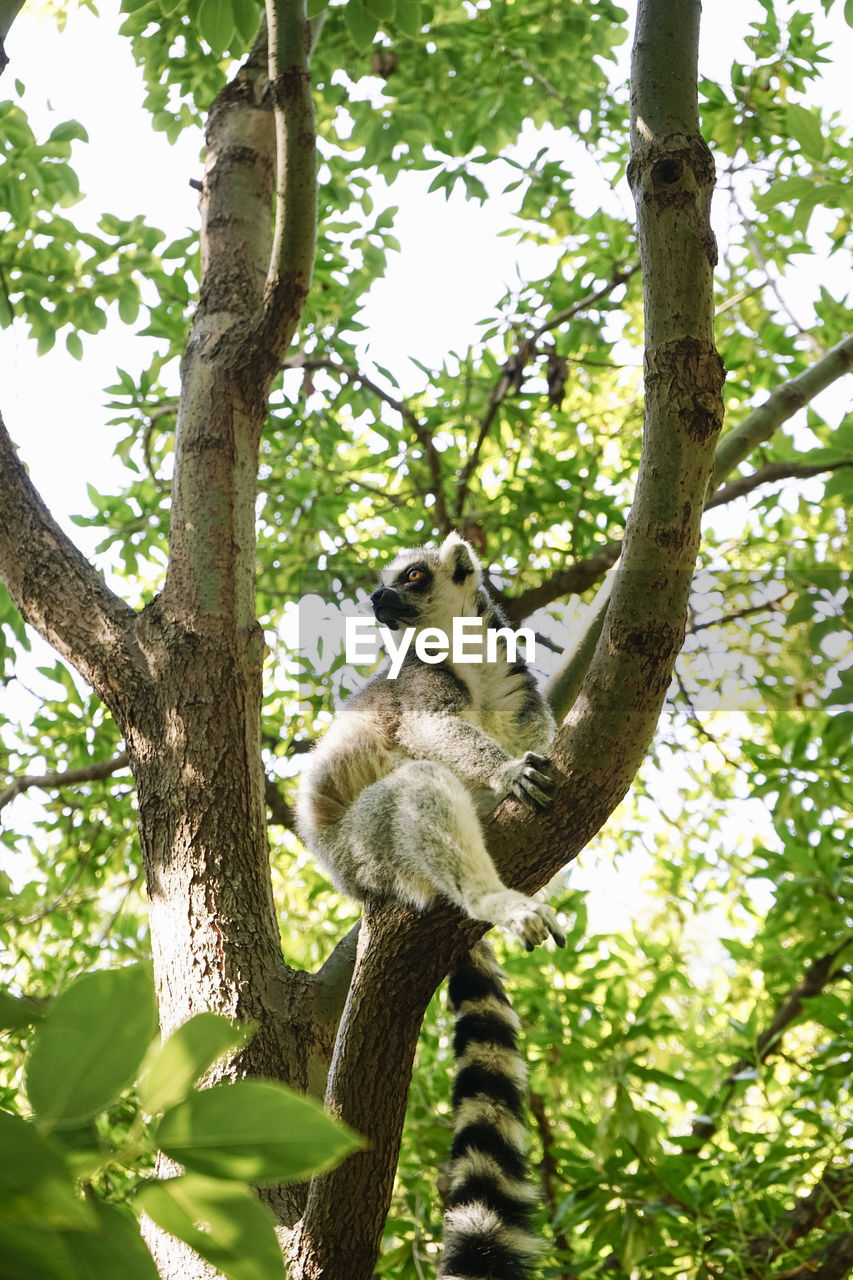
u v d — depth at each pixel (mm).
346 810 4879
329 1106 3213
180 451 4703
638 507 3320
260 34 5988
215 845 3885
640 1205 5086
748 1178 5137
